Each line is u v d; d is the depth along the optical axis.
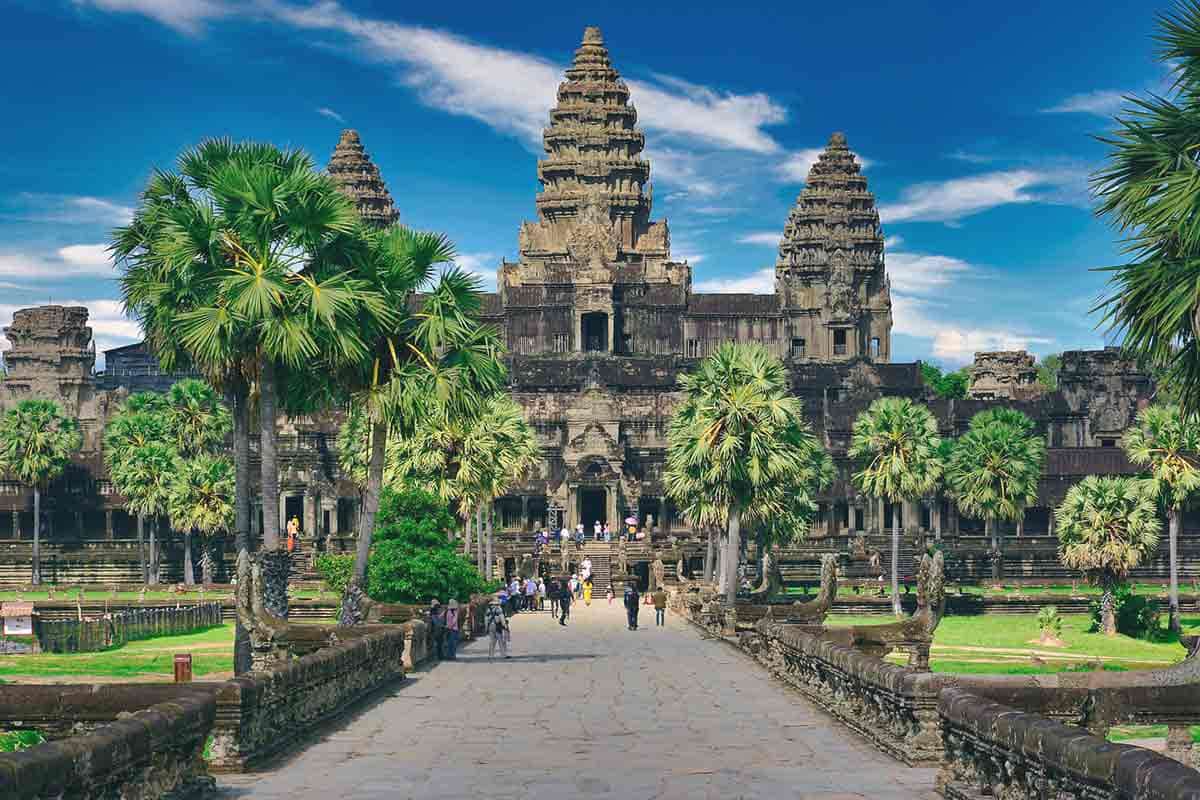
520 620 84.31
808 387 187.88
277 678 23.41
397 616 52.66
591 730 26.48
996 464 128.88
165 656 78.56
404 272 46.03
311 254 44.34
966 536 152.75
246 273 41.66
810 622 43.97
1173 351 21.34
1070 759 14.05
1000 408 141.38
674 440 79.75
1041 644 91.25
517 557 132.38
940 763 20.08
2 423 143.38
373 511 47.50
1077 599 116.25
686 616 83.88
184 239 42.09
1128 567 99.38
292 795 19.14
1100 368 191.12
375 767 21.70
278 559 43.16
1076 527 100.06
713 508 76.06
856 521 167.12
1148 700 19.39
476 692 34.97
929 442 110.81
